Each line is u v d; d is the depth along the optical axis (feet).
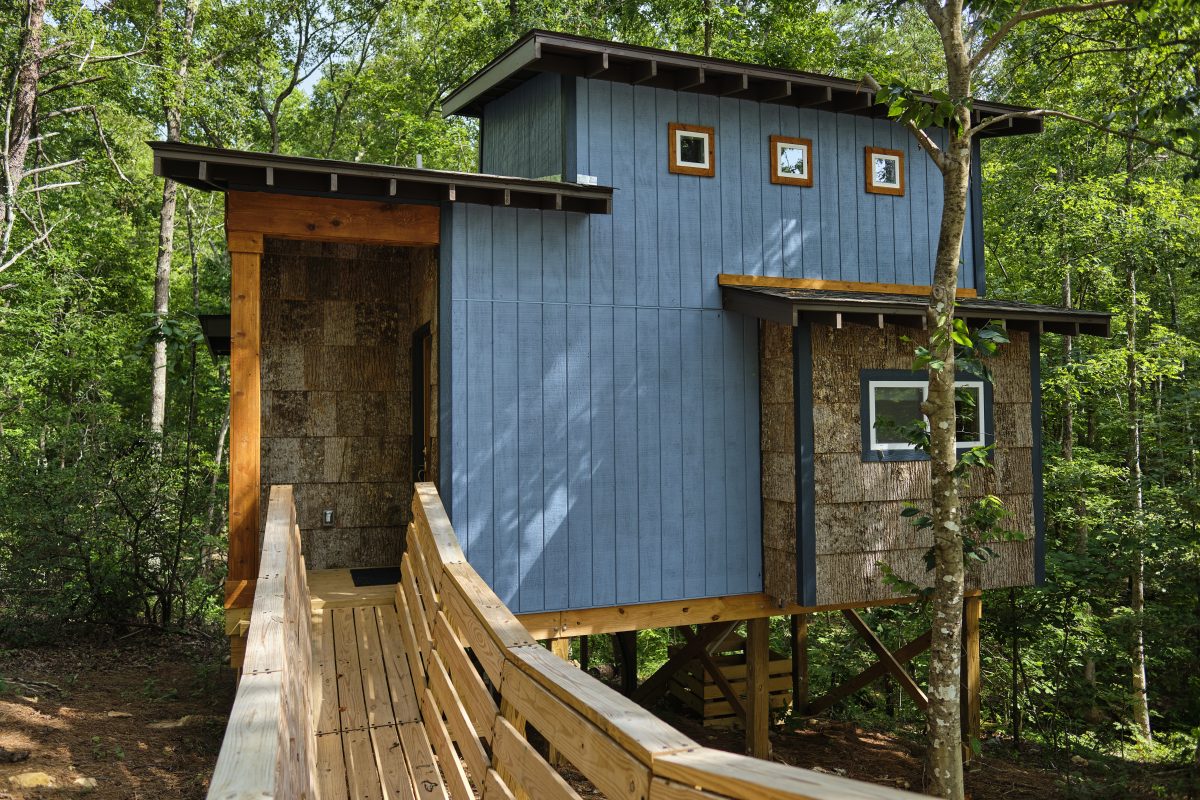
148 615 38.96
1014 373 30.76
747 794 4.08
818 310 26.25
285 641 9.94
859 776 31.50
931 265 34.22
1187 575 35.63
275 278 31.50
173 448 41.32
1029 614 39.70
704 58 28.73
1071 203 51.62
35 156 67.21
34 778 19.58
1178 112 23.90
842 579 27.89
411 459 32.53
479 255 26.81
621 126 29.22
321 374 31.81
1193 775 30.04
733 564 29.53
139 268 79.61
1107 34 36.14
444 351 26.45
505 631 9.80
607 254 28.53
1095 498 49.14
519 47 28.89
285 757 6.73
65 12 60.80
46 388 67.36
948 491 23.04
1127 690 44.73
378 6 77.51
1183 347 51.49
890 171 33.68
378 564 31.96
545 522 27.27
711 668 34.14
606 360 28.27
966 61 22.95
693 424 29.27
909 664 45.78
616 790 5.56
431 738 15.02
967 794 29.76
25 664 31.53
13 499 36.37
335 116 85.76
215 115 71.67
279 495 20.97
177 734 24.77
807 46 68.74
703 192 30.14
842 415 28.04
